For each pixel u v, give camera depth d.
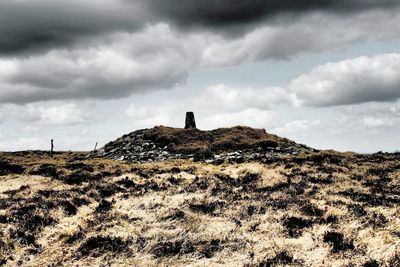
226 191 24.72
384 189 25.56
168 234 16.12
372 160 39.44
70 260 14.35
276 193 23.70
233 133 57.25
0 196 26.86
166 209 19.95
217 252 14.48
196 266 13.32
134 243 15.46
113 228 17.45
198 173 33.03
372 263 12.18
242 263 13.27
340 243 14.09
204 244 15.12
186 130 58.28
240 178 29.47
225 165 38.50
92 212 21.09
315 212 18.75
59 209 21.39
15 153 65.12
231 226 17.17
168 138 53.50
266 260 13.20
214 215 19.06
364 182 28.16
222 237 15.67
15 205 22.59
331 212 18.30
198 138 55.31
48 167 38.41
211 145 50.66
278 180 28.03
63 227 18.69
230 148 49.97
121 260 14.12
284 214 18.34
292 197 22.12
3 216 19.58
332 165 35.44
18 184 32.31
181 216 18.64
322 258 13.30
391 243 13.52
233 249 14.67
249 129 60.09
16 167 41.34
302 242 14.98
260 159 41.56
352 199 21.67
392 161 38.62
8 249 15.45
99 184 28.78
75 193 25.94
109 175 34.28
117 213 19.62
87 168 37.59
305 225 17.03
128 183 29.23
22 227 17.94
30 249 15.51
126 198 24.11
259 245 14.89
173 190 25.55
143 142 54.25
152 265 13.53
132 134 59.31
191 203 20.97
